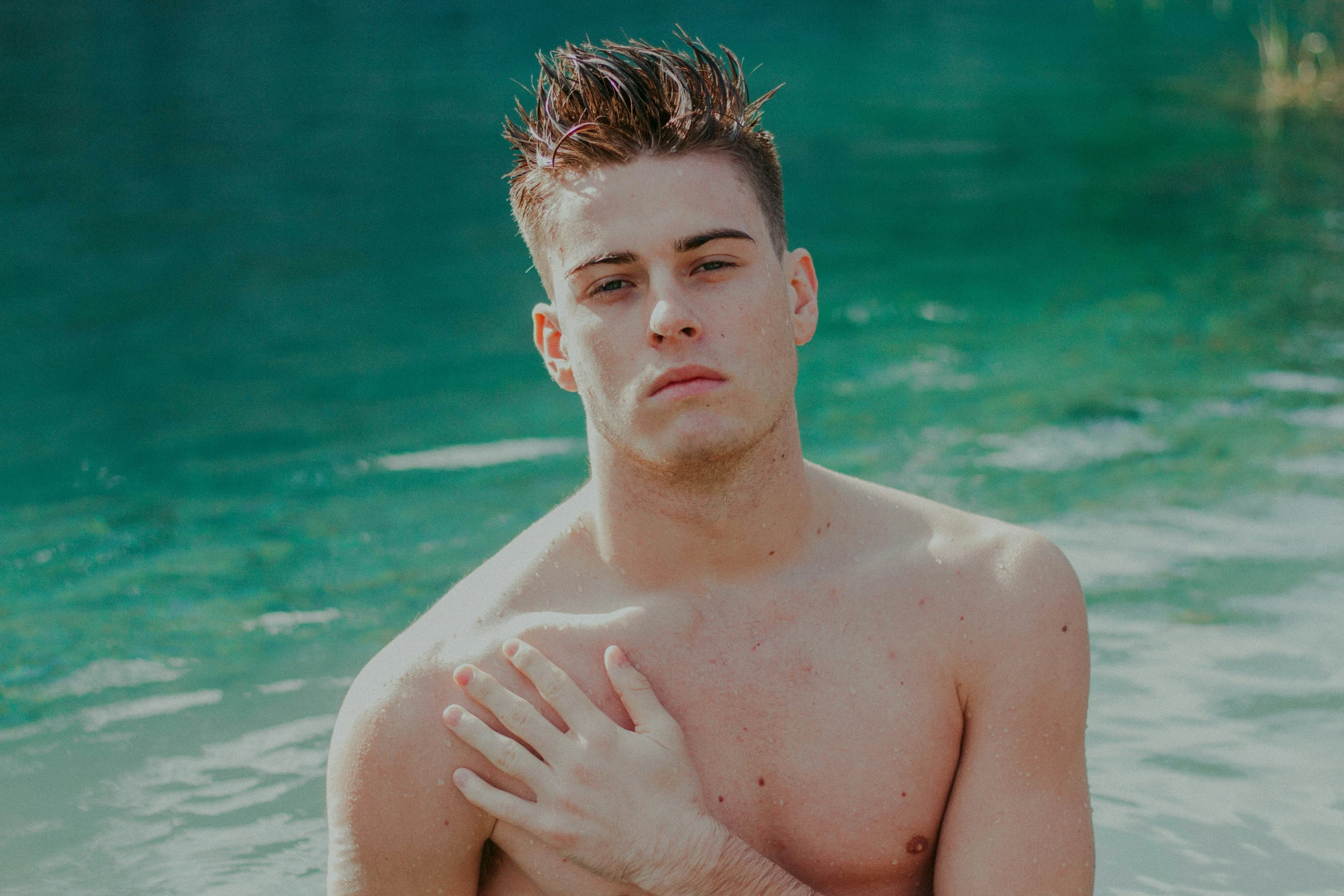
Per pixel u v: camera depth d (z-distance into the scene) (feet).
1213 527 11.51
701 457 5.16
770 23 46.80
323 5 48.52
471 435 14.51
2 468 13.99
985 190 26.25
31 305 19.83
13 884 7.14
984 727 5.49
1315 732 8.39
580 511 5.92
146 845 7.52
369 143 29.86
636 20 46.34
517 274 21.17
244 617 10.41
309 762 8.39
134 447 14.48
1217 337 17.21
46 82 35.29
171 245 22.79
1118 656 9.44
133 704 9.15
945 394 15.31
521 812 5.18
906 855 5.45
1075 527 11.56
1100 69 38.99
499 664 5.44
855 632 5.53
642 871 5.12
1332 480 12.44
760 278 5.24
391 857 5.32
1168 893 6.92
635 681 5.36
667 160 5.22
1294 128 30.94
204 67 37.81
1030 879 5.35
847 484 6.08
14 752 8.54
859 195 25.96
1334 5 44.88
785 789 5.38
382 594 10.71
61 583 11.14
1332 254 21.11
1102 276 20.36
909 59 40.96
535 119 5.69
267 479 13.43
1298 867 7.10
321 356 17.53
